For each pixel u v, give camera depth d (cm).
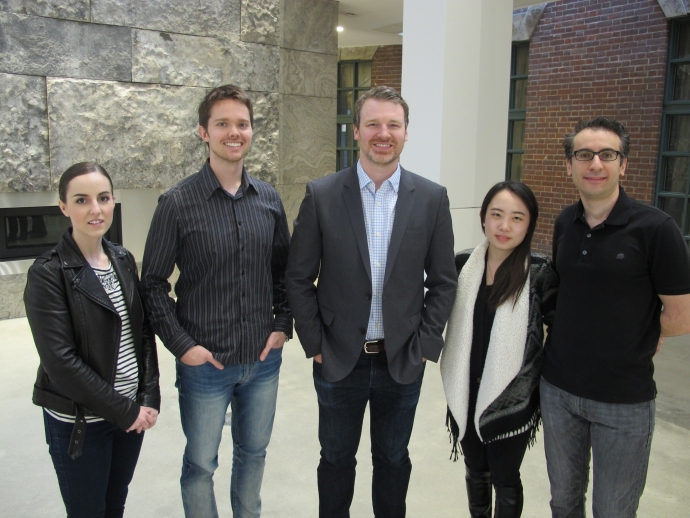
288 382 383
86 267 163
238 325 189
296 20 596
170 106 516
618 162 163
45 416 166
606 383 169
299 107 614
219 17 528
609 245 165
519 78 831
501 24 416
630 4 680
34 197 479
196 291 188
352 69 1065
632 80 688
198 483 196
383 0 647
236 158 183
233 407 208
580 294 172
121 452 179
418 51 407
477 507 211
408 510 247
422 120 411
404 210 191
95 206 161
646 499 254
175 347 183
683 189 667
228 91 182
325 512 209
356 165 196
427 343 193
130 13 484
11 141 450
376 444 208
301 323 195
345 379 196
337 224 191
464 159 416
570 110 758
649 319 167
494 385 190
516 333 189
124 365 171
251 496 210
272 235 198
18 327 475
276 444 301
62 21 457
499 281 191
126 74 490
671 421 331
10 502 248
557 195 786
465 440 204
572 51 747
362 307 191
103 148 488
